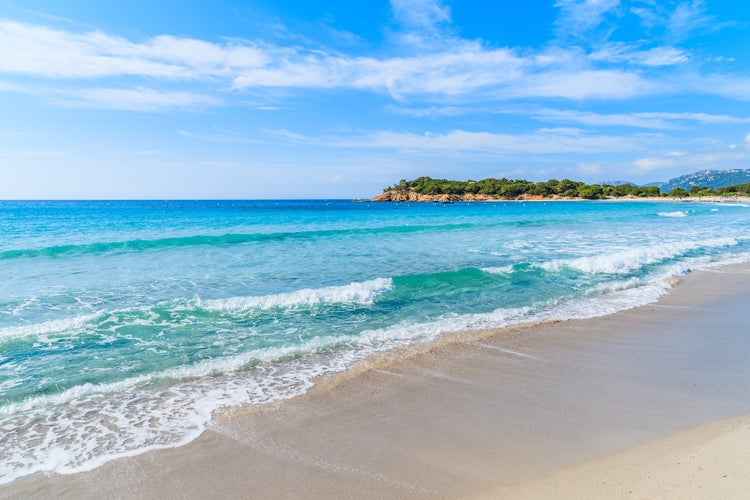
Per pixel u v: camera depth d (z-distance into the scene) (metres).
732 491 3.22
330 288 10.85
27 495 3.55
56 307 9.64
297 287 11.64
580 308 9.93
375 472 3.82
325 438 4.45
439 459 4.00
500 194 160.75
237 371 6.32
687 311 9.66
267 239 22.28
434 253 17.53
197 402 5.31
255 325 8.55
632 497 3.26
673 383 5.80
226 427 4.69
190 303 9.62
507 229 28.83
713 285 12.23
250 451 4.21
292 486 3.64
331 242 21.05
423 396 5.46
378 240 21.98
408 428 4.63
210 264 14.86
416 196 161.62
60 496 3.55
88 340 7.59
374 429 4.62
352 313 9.48
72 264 14.76
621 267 14.77
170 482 3.73
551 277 13.12
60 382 5.91
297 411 5.07
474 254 17.30
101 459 4.08
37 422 4.82
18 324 8.46
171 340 7.67
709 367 6.40
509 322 8.84
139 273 13.30
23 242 20.11
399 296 10.92
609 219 40.19
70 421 4.84
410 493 3.49
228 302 9.72
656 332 8.18
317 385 5.82
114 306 9.73
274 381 5.96
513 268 13.84
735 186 134.62
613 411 4.95
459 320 8.96
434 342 7.60
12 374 6.16
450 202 149.75
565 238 23.12
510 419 4.80
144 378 6.03
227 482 3.71
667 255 17.42
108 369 6.38
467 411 5.02
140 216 45.50
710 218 41.16
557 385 5.77
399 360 6.75
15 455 4.16
